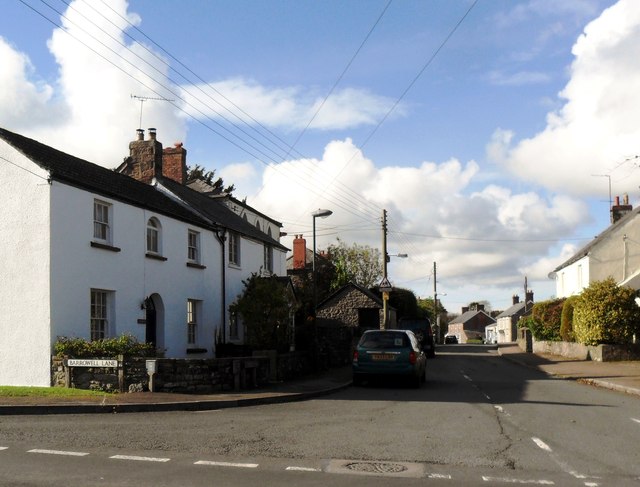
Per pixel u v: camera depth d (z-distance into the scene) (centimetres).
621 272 3678
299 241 4181
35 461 786
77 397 1354
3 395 1348
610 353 2869
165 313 2119
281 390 1688
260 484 693
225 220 2716
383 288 3375
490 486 707
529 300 9856
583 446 944
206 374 1605
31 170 1619
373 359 1895
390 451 891
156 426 1080
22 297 1595
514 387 1909
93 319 1780
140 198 2055
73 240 1681
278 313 2261
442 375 2442
